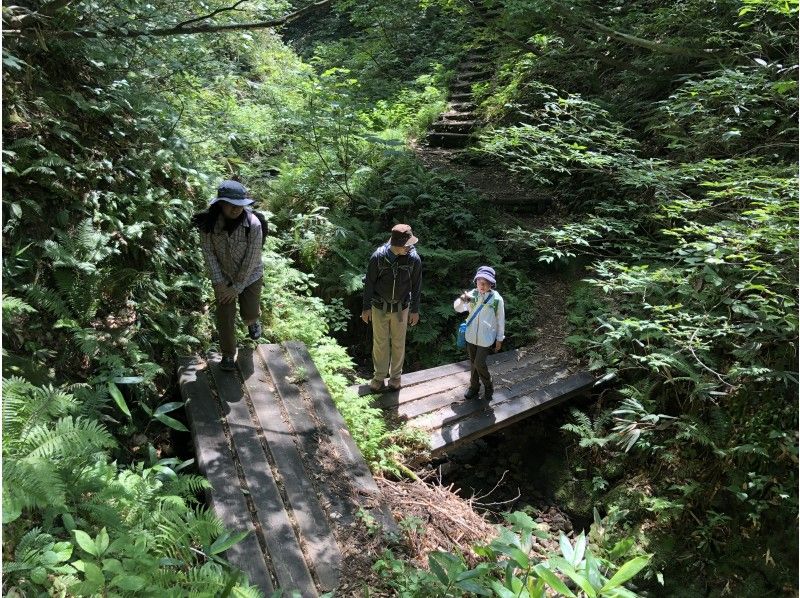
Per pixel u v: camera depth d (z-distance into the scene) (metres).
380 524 3.38
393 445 4.39
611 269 6.84
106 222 4.40
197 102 7.23
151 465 3.45
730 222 4.66
